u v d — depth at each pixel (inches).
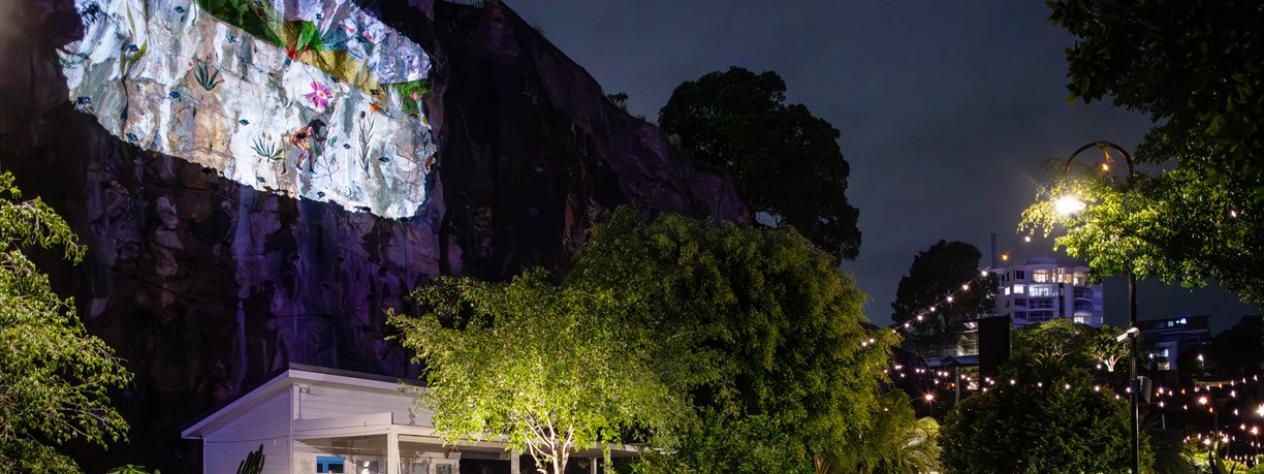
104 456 954.1
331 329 1194.6
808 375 1080.8
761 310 1059.3
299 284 1173.1
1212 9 296.0
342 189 1269.7
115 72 1048.2
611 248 1037.2
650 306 983.0
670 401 812.6
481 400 716.7
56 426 458.0
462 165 1481.3
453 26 1643.7
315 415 882.8
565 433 803.4
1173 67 318.7
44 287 455.5
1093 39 327.6
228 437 901.8
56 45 1003.9
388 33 1382.9
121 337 997.8
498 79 1603.1
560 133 1658.5
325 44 1286.9
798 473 1050.1
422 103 1419.8
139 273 1027.9
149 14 1089.4
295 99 1230.3
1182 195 644.1
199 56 1132.5
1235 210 612.1
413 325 765.9
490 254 1466.5
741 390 1075.3
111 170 1026.1
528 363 711.1
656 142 1897.1
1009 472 1195.9
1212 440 1670.8
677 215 1093.8
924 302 4330.7
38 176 967.0
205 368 1059.9
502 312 769.6
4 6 974.4
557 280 1551.4
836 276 1122.0
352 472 904.3
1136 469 799.7
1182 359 2994.6
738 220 2050.9
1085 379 1199.6
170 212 1065.5
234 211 1131.9
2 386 434.9
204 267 1086.4
